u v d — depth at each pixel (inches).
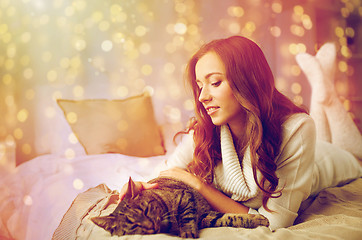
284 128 40.8
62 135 84.4
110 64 99.0
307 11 133.1
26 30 91.4
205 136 44.2
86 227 37.7
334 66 92.0
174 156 49.0
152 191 35.0
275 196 39.1
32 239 50.8
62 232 39.9
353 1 144.9
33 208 55.8
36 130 91.4
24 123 91.2
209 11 113.6
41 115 91.5
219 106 39.0
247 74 37.6
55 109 87.9
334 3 140.2
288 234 33.7
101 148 80.0
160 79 105.6
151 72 104.3
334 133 86.0
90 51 96.6
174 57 107.7
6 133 91.5
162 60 106.0
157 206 32.3
